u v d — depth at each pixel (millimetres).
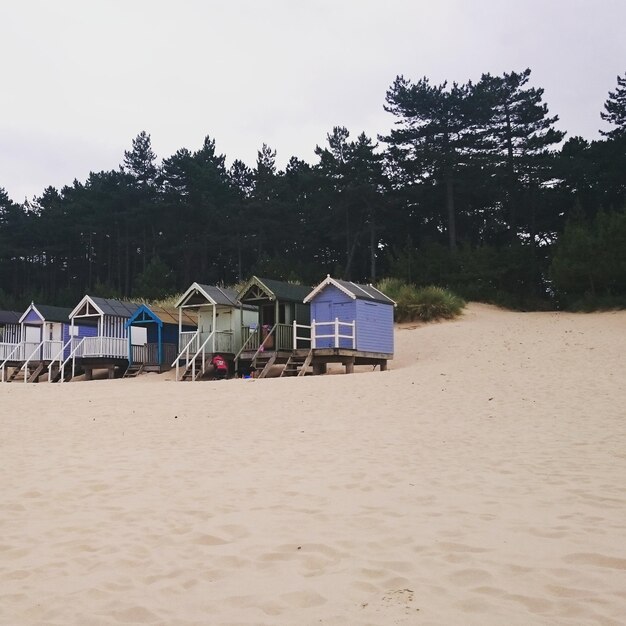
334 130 57156
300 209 62781
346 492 7691
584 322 33219
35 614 4488
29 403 17281
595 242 38562
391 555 5340
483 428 12055
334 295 26734
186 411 15266
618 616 3945
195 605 4523
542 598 4289
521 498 7102
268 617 4250
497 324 33750
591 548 5238
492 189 51469
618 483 7609
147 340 33531
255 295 28609
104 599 4715
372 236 54094
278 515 6789
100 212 68250
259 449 10758
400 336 32188
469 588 4543
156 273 54938
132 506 7383
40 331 37656
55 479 8852
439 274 43750
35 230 72625
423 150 51688
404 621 4043
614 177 50344
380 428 12445
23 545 6090
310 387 18719
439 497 7281
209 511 7047
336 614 4223
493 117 54812
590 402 14211
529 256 44844
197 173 63906
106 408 16078
